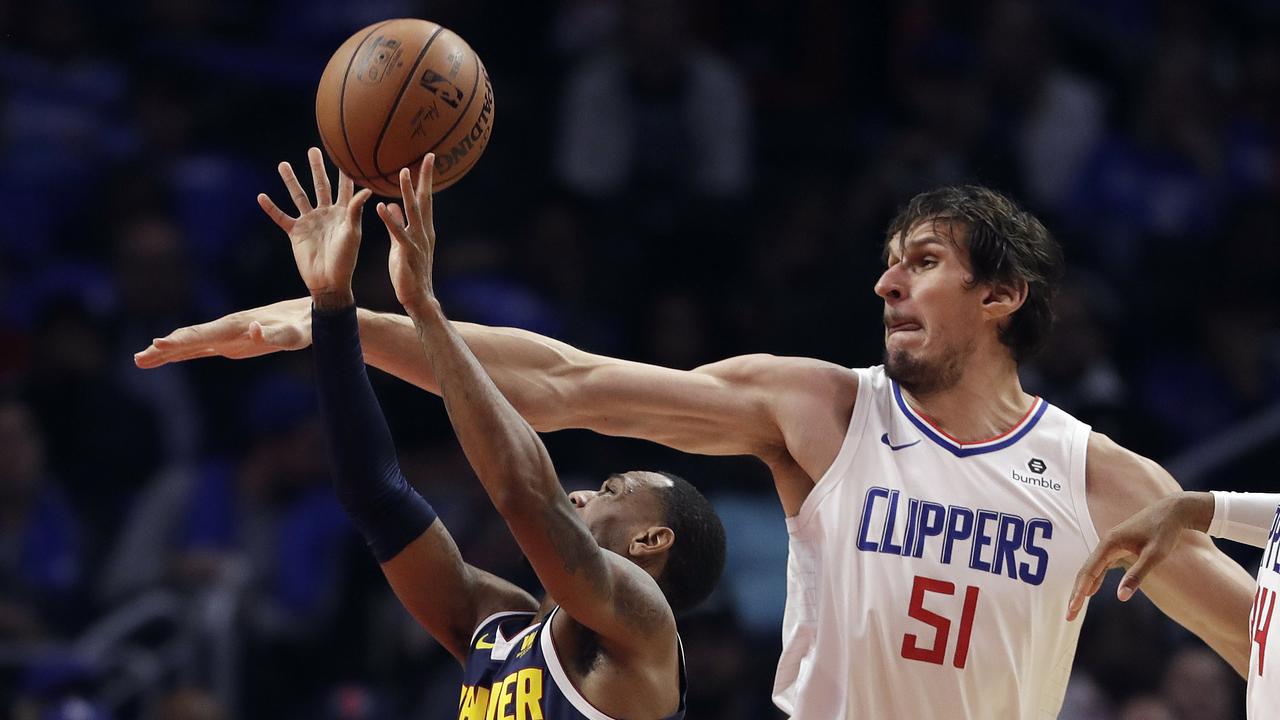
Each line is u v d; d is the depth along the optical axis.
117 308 31.02
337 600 27.81
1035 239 14.61
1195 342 34.88
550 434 28.75
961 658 13.49
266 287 33.34
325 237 13.05
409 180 12.26
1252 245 36.09
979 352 14.22
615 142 33.81
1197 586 14.09
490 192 34.78
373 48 13.20
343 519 28.84
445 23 36.81
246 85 36.97
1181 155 38.69
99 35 36.75
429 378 13.95
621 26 34.44
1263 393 34.22
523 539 12.30
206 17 37.81
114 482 29.05
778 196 35.69
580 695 13.20
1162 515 13.45
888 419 14.14
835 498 13.85
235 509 28.98
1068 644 13.95
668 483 14.41
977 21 39.09
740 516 28.34
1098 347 28.36
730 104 34.59
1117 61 41.28
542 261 32.81
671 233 33.53
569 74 34.69
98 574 28.11
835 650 13.69
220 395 31.58
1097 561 13.31
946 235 14.23
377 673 27.05
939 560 13.58
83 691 24.23
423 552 14.26
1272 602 13.20
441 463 28.97
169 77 36.47
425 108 13.05
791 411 14.07
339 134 13.17
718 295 33.44
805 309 32.56
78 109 35.31
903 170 33.78
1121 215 37.28
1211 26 43.12
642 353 31.73
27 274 33.47
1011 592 13.59
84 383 29.28
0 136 34.50
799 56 38.38
